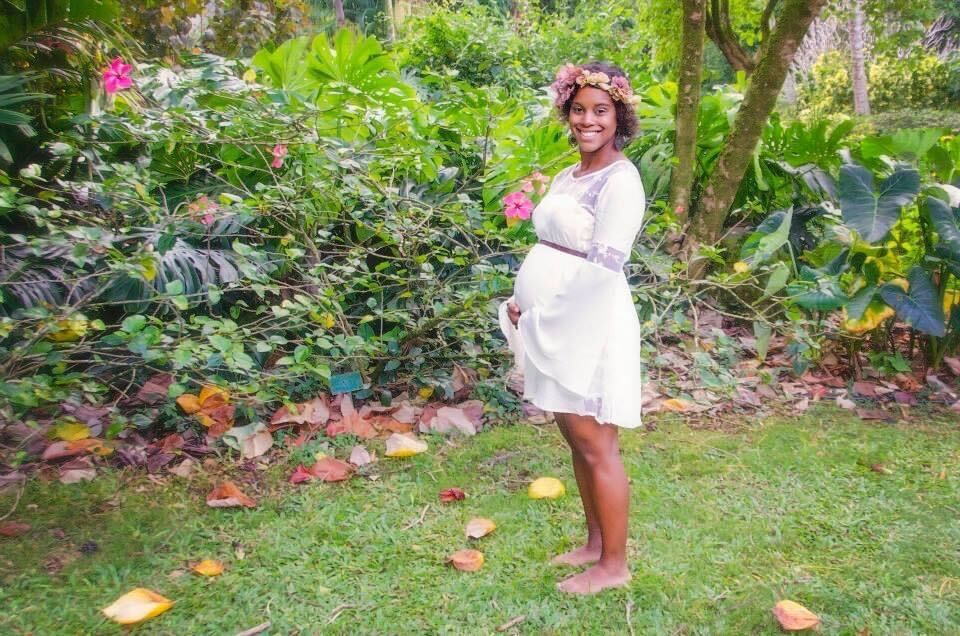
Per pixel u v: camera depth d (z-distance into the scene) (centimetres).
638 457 311
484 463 305
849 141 491
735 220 520
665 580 225
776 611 205
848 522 259
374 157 354
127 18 515
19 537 242
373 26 1366
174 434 311
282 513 263
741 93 562
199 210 304
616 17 1062
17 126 316
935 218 371
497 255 363
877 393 379
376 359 359
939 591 221
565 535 253
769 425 346
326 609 212
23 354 263
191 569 230
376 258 390
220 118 337
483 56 977
